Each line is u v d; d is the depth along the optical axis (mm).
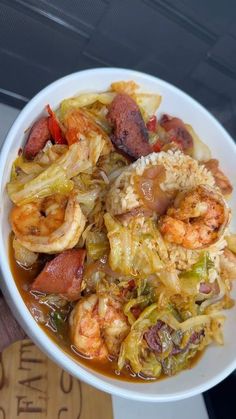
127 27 393
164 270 295
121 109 315
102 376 294
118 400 374
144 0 376
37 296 293
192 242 288
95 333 291
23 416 323
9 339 305
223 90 450
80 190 299
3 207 279
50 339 279
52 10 370
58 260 284
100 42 400
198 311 329
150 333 309
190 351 326
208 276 310
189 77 440
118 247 286
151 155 301
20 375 331
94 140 301
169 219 286
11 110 412
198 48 416
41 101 294
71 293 290
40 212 288
